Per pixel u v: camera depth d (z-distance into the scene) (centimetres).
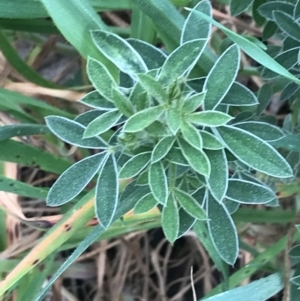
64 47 30
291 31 20
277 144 19
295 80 16
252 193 18
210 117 14
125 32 27
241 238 27
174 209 16
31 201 30
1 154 21
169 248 31
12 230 25
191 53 15
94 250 29
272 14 20
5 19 23
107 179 16
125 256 30
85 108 28
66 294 30
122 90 16
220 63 15
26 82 26
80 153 29
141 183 16
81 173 17
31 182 31
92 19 17
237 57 15
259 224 28
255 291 20
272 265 24
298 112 23
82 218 20
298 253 21
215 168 16
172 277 31
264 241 28
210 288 30
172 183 16
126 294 31
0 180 21
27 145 22
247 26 30
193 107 14
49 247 20
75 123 17
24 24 24
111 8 22
